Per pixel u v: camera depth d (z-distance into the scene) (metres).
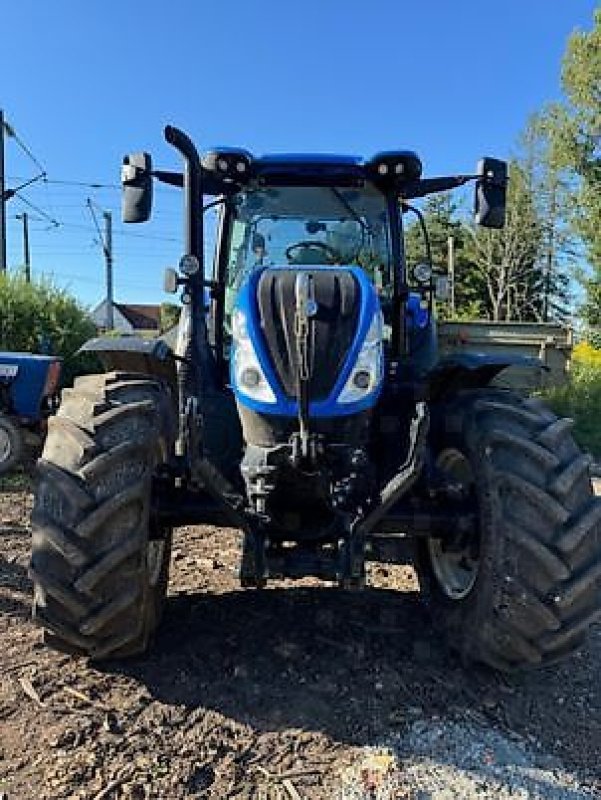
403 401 3.74
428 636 3.86
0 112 19.86
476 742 2.97
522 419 3.46
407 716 3.14
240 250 4.44
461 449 3.63
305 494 3.33
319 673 3.45
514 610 3.17
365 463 3.32
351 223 4.47
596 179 28.41
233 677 3.39
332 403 3.24
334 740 2.95
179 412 3.98
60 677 3.35
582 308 27.75
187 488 3.53
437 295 4.59
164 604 3.96
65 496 3.10
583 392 12.62
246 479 3.30
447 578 3.90
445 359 3.91
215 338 4.34
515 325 12.39
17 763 2.77
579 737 3.10
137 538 3.13
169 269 3.99
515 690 3.42
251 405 3.29
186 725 3.03
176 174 4.25
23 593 4.35
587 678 3.61
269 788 2.67
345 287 3.43
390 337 4.44
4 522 5.89
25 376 7.29
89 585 3.04
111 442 3.23
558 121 29.16
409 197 4.67
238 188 4.45
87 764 2.77
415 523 3.48
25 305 10.90
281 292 3.41
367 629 3.92
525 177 42.06
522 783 2.73
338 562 3.21
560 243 43.19
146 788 2.65
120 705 3.15
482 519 3.33
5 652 3.58
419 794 2.64
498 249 44.34
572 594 3.13
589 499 3.27
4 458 7.18
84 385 3.65
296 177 4.44
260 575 3.19
